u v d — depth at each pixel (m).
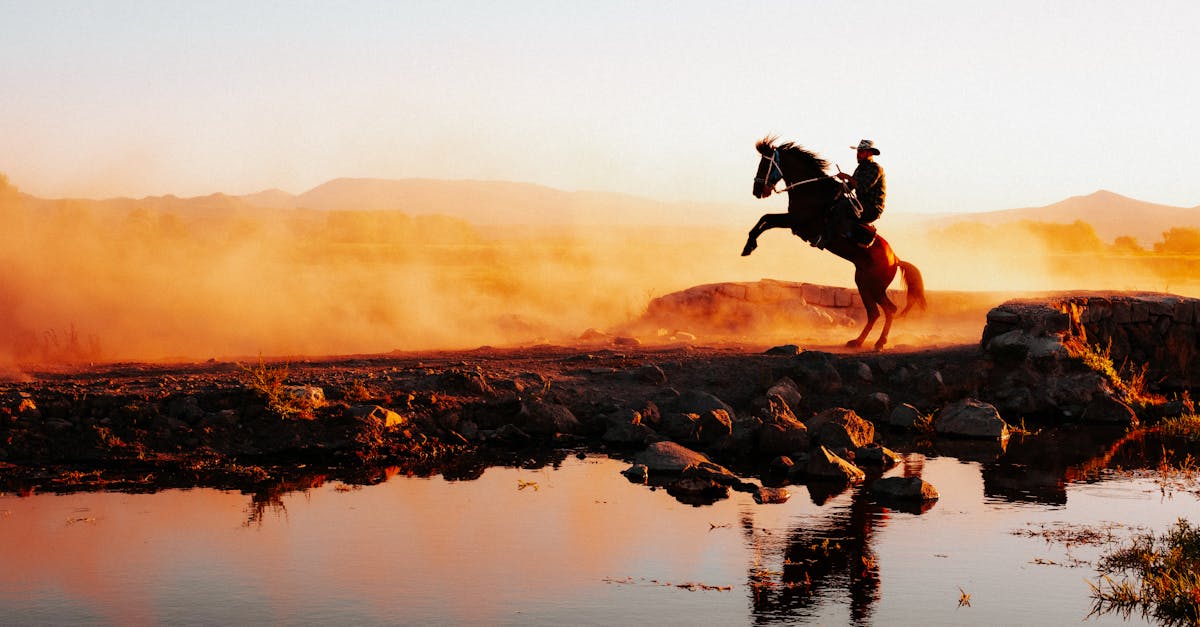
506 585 9.34
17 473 13.29
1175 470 14.00
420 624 8.40
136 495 12.41
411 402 15.95
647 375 17.73
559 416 16.08
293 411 14.99
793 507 12.03
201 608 8.75
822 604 8.88
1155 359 20.22
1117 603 8.88
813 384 17.80
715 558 10.10
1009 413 18.03
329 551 10.30
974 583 9.41
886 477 13.22
